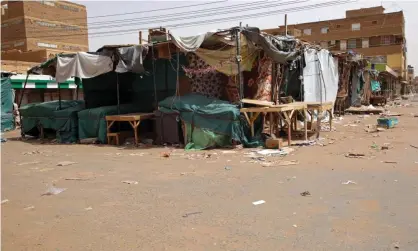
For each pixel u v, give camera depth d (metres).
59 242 4.67
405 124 16.14
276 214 5.29
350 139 12.30
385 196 5.91
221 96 13.37
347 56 21.84
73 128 15.05
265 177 7.52
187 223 5.10
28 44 50.09
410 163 8.25
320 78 17.59
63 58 14.64
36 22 51.34
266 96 13.59
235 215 5.32
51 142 15.28
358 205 5.52
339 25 64.75
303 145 11.35
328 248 4.13
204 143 11.66
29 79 25.17
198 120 11.83
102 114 14.06
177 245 4.39
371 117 20.47
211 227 4.91
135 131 13.06
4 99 21.30
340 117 20.44
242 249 4.21
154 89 14.25
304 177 7.38
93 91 15.84
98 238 4.73
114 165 9.63
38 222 5.45
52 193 7.02
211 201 6.05
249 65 12.85
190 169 8.67
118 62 13.82
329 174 7.55
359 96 26.88
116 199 6.45
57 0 54.47
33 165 10.16
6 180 8.36
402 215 5.03
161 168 8.95
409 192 6.07
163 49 13.52
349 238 4.36
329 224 4.82
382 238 4.32
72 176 8.51
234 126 11.39
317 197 6.01
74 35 56.91
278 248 4.18
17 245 4.63
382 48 61.47
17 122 22.64
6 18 51.50
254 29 12.20
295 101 15.17
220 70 12.62
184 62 13.95
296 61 14.92
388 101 40.34
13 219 5.63
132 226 5.09
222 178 7.61
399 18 59.75
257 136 11.73
